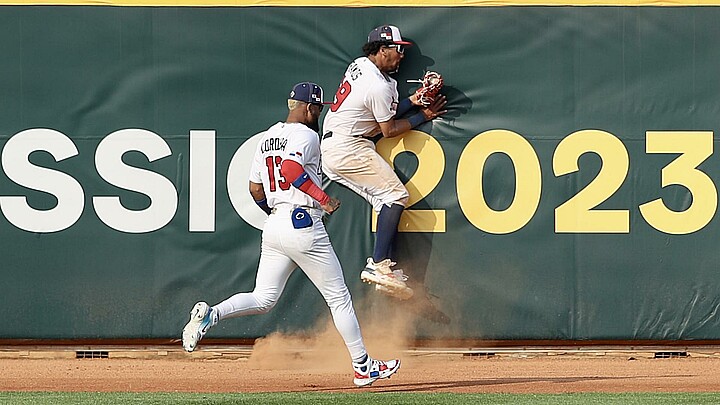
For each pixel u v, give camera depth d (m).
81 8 29.91
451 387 26.16
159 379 27.89
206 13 29.94
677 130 29.78
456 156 29.91
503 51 29.83
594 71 29.81
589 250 29.98
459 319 30.08
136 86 29.98
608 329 29.97
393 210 29.17
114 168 30.08
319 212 23.98
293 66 29.94
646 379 27.56
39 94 29.94
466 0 29.81
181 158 30.08
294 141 23.48
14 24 29.84
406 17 29.84
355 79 28.81
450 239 30.03
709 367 29.58
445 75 29.84
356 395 24.31
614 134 29.81
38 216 30.11
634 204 29.88
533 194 29.92
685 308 29.89
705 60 29.73
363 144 29.19
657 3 29.73
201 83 29.98
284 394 24.70
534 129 29.84
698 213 29.83
